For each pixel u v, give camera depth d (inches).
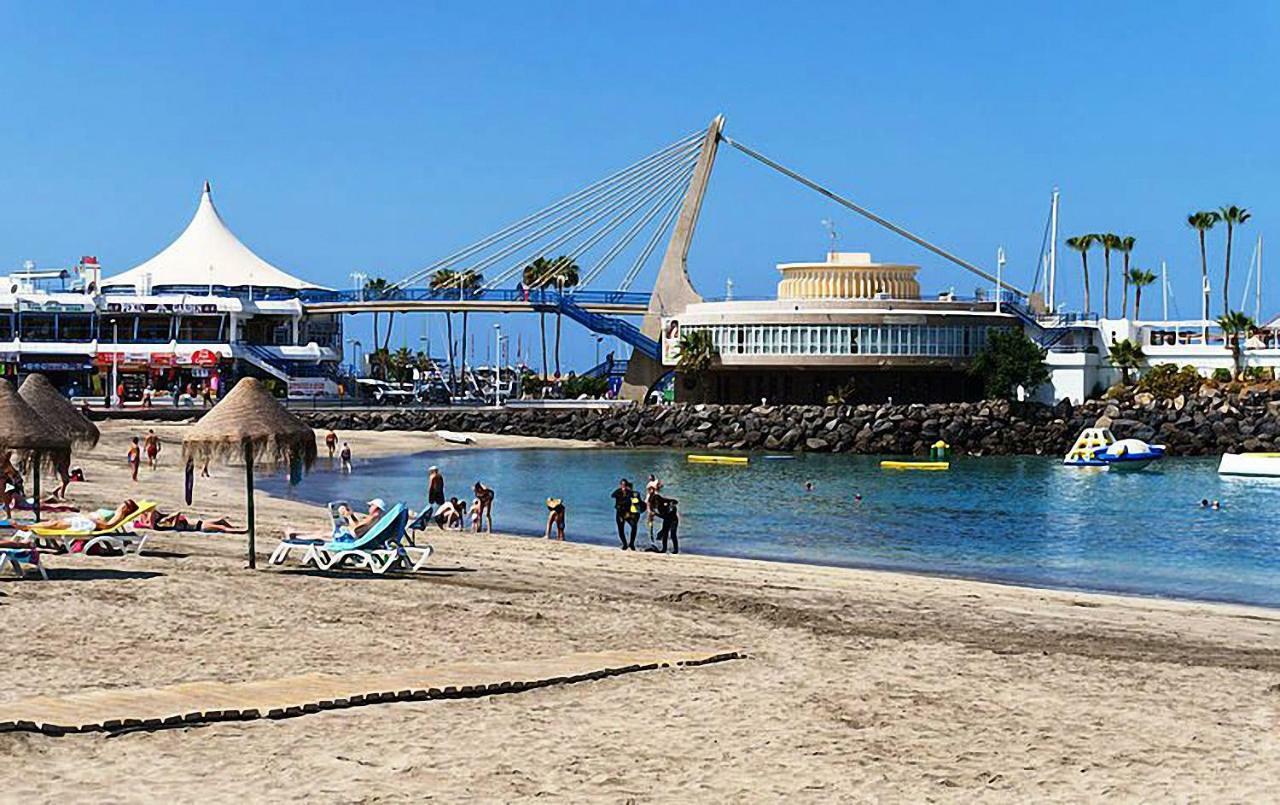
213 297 5885.8
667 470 3715.6
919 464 4023.1
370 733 593.9
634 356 5600.4
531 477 3393.2
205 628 837.2
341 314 6195.9
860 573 1502.2
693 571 1368.1
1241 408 4598.9
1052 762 586.2
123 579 1026.7
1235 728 652.7
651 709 659.4
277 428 1128.8
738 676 745.6
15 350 5629.9
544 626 889.5
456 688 673.0
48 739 558.9
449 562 1284.4
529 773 546.9
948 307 5206.7
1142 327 5275.6
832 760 580.7
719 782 545.3
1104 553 1963.6
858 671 768.9
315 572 1135.6
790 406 4933.6
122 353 5723.4
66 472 1188.5
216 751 556.1
